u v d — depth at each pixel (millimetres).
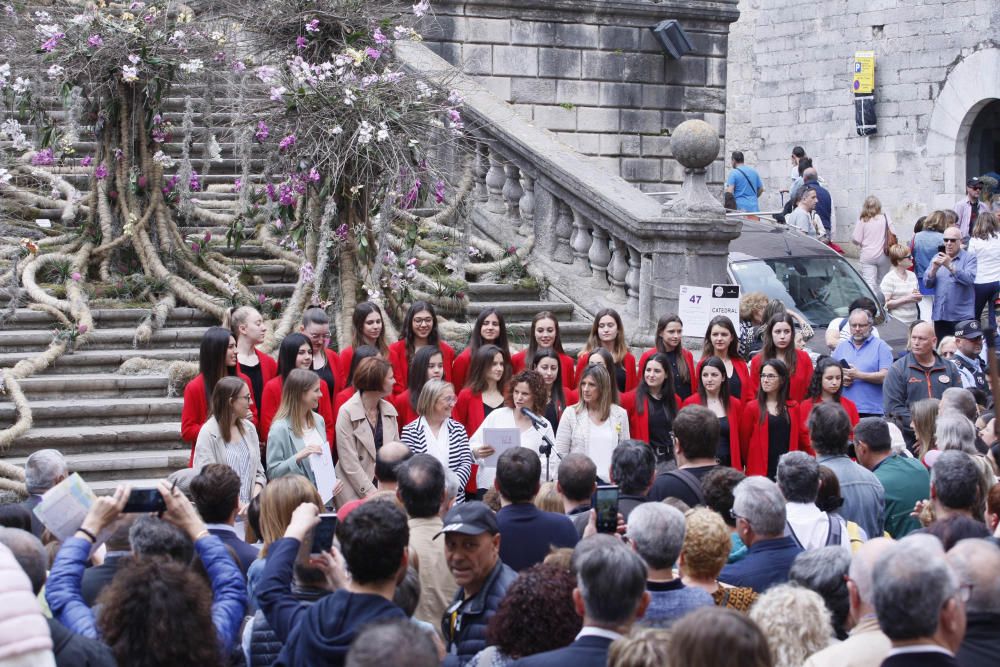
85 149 13727
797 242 14133
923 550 3945
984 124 26062
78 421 9992
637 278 12172
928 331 10195
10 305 10797
